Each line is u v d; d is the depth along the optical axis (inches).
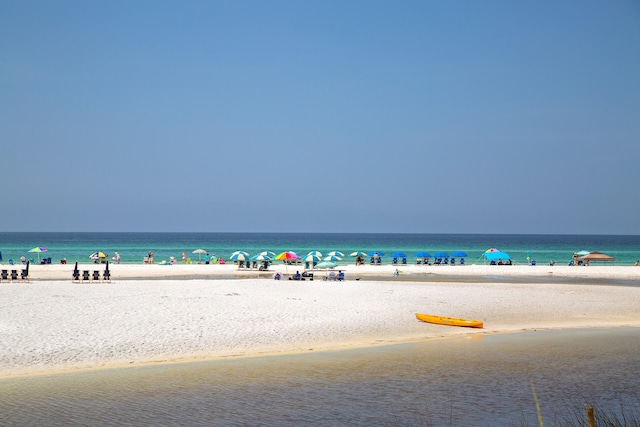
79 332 830.5
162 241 7824.8
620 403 573.0
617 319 1132.5
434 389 616.4
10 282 1590.8
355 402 569.3
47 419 507.5
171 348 771.4
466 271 2492.6
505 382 645.3
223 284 1574.8
